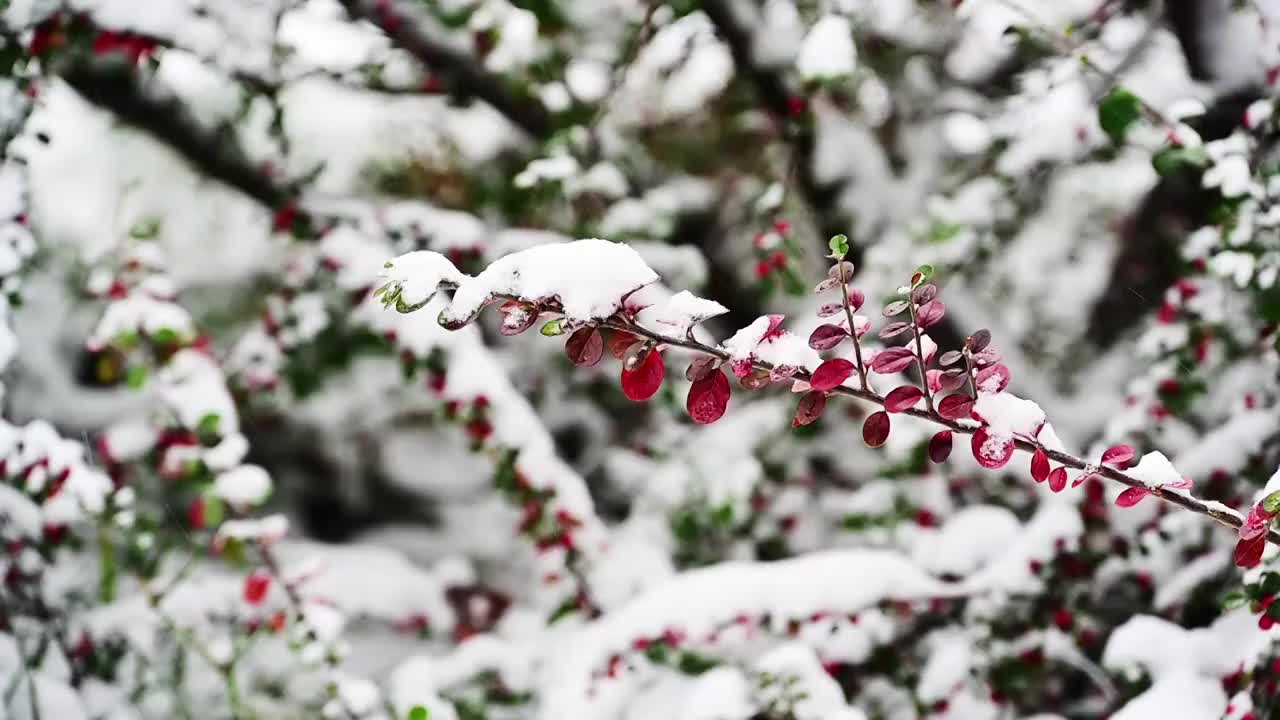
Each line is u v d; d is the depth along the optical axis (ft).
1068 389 9.86
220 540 7.80
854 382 5.24
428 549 10.62
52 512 7.45
